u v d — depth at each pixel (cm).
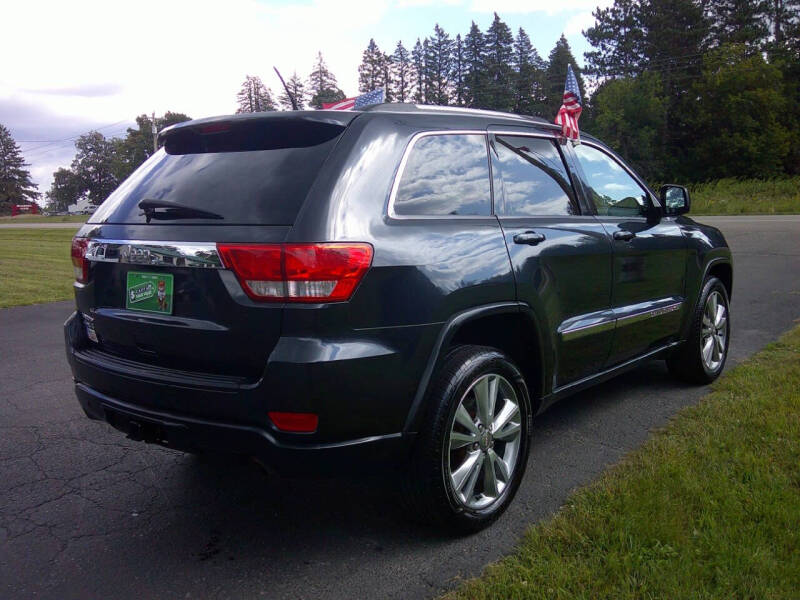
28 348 673
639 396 482
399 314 264
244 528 310
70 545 295
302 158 276
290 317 247
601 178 421
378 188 275
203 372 270
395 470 283
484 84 7931
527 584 244
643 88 6259
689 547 262
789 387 461
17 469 378
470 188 319
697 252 486
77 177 12912
